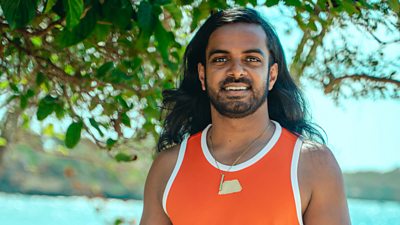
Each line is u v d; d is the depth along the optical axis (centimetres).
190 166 269
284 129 269
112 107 347
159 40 252
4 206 3681
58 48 339
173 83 357
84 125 346
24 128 466
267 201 252
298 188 252
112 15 265
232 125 265
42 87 366
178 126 305
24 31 316
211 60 263
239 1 299
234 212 254
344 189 259
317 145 262
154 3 251
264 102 266
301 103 296
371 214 4866
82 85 341
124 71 344
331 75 363
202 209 260
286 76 290
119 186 2267
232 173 260
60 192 4325
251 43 260
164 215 275
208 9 312
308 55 360
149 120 366
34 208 3697
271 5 293
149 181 281
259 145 265
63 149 512
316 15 328
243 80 257
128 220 442
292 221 251
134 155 362
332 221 252
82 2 241
